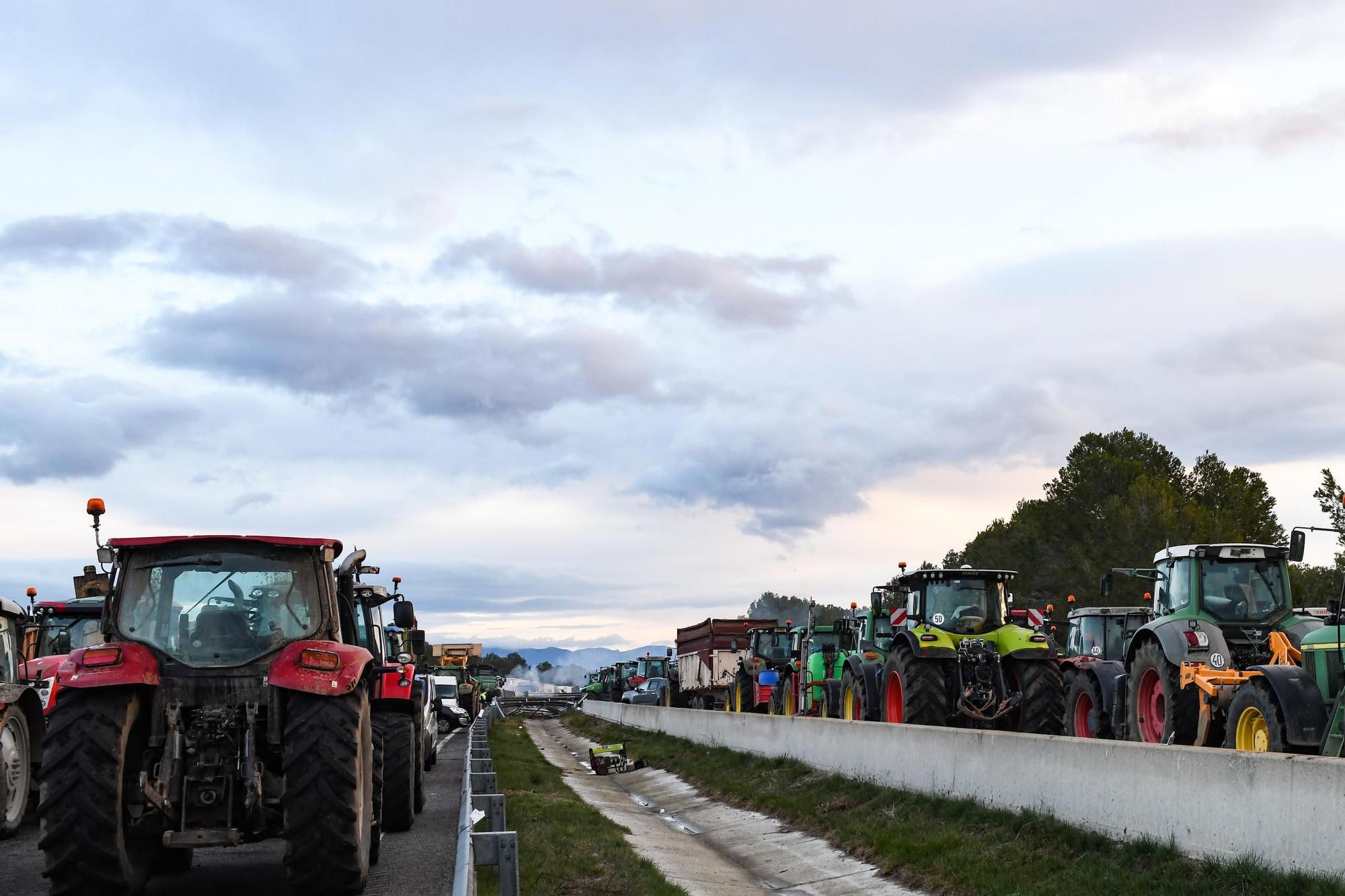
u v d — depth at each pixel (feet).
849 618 94.73
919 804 47.96
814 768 64.90
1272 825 29.01
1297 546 49.03
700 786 75.72
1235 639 51.83
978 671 63.93
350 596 39.75
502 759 87.81
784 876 46.24
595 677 286.25
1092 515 168.96
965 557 200.64
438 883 31.24
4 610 41.88
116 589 28.91
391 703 44.78
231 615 28.81
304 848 27.09
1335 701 37.73
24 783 39.96
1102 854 34.81
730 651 135.85
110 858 26.43
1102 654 75.97
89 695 27.14
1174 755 33.01
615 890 37.09
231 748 27.66
